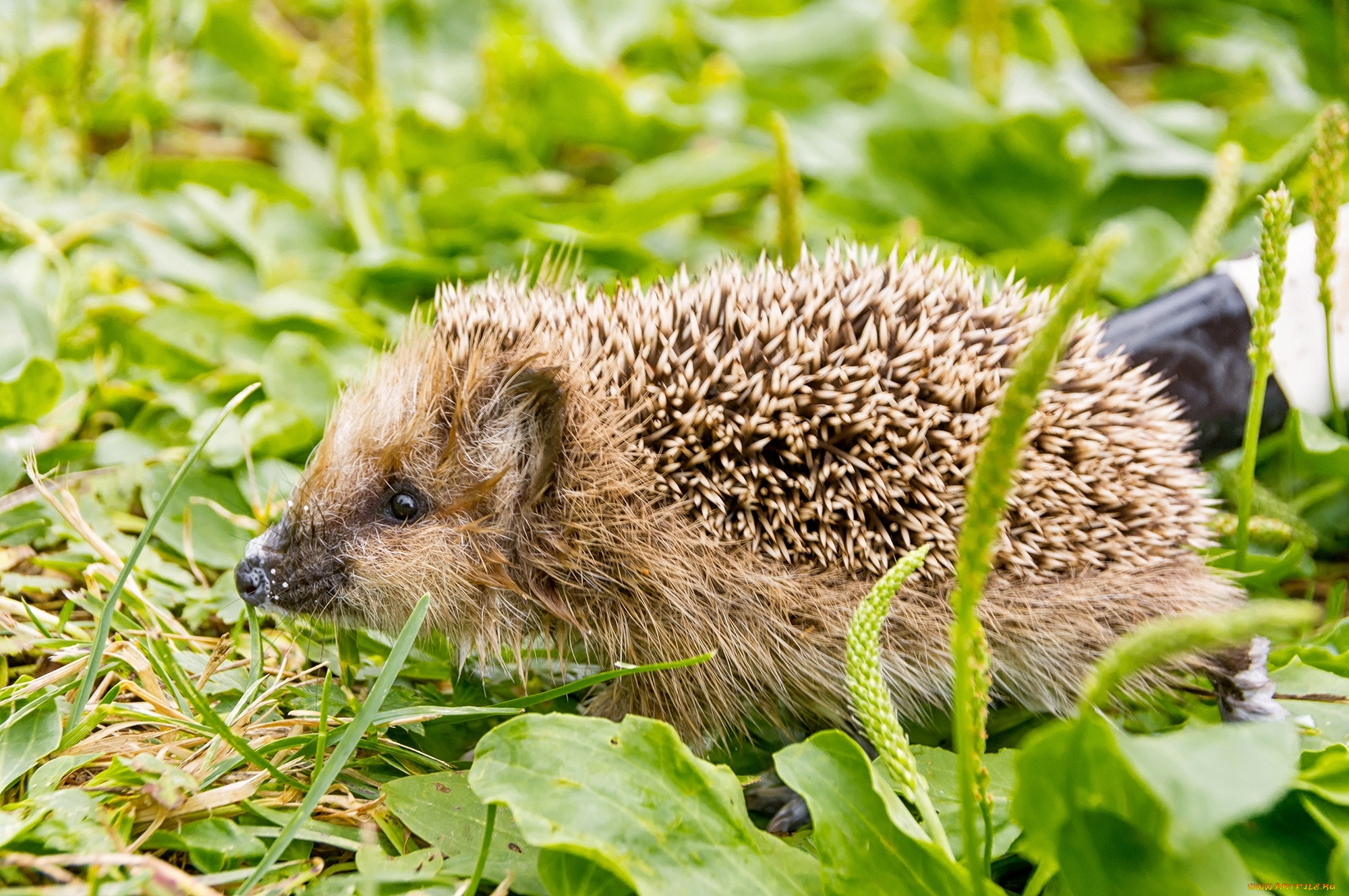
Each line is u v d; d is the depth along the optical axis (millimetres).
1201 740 2115
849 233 6512
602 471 3746
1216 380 4426
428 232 6832
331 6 9141
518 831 3053
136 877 2621
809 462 3607
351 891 2818
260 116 7461
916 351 3680
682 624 3777
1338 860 2629
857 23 8375
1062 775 2338
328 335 5449
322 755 3125
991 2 7520
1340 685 3619
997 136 6559
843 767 2729
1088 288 2053
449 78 8250
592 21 8602
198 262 6051
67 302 5348
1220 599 3785
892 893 2617
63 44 7430
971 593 2369
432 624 3906
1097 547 3713
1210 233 5371
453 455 3807
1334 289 4516
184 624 4066
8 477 4352
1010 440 2195
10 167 6684
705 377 3689
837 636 3645
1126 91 9352
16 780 3121
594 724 2848
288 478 4648
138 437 4773
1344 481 4527
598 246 6121
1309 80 8938
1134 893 2330
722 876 2660
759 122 7543
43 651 3814
